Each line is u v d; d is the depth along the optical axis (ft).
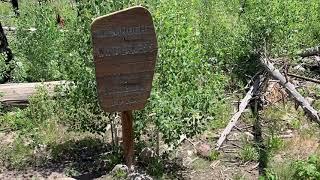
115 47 8.81
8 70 19.24
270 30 18.33
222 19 20.57
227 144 14.49
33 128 14.66
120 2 11.76
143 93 9.22
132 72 9.04
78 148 13.84
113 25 8.70
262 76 18.08
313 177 11.47
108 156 12.85
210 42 19.26
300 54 20.65
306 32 21.11
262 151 13.70
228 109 16.61
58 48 15.29
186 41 11.91
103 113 12.83
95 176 12.28
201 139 14.70
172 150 13.10
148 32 8.93
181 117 11.85
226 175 12.69
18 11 26.63
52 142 14.10
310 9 21.40
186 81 11.92
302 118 16.11
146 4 12.00
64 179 11.93
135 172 10.71
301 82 19.19
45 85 16.44
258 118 16.10
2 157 13.38
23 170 12.73
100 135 14.35
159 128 11.70
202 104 11.96
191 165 13.15
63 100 14.49
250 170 12.96
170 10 12.30
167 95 11.70
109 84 8.99
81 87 12.44
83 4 12.07
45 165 13.00
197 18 19.77
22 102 16.69
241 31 19.29
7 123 15.56
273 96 17.51
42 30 20.10
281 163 13.14
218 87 13.60
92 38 8.64
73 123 13.79
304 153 13.71
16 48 21.48
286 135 15.01
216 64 17.06
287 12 18.85
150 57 9.05
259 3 18.90
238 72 19.10
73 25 12.95
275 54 19.26
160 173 12.19
